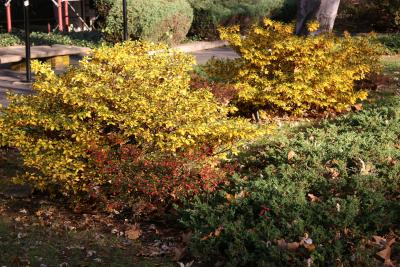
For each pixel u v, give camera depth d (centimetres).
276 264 481
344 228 532
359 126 862
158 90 645
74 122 603
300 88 928
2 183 681
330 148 731
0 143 611
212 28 1941
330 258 486
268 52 933
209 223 546
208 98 702
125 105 625
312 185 634
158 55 721
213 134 642
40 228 580
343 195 609
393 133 800
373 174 639
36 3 2481
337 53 1017
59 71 1338
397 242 527
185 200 601
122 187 604
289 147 757
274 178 634
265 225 528
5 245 535
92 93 620
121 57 678
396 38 1811
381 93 1146
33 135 629
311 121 967
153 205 606
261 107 994
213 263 520
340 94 999
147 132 614
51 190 638
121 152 614
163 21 1656
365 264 475
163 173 608
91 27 2117
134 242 565
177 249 536
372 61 1194
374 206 569
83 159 630
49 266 500
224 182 659
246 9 2050
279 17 2319
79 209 624
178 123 636
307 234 510
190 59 730
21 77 1285
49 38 1725
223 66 993
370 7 2344
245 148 810
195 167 630
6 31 1992
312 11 1401
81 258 521
